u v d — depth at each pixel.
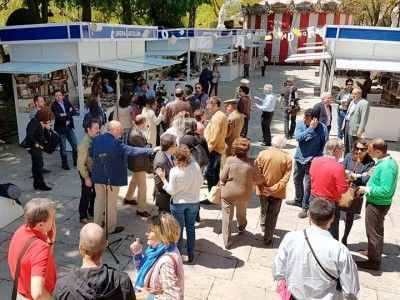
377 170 4.75
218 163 6.93
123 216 6.43
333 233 4.96
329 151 4.78
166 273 2.87
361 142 5.15
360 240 5.89
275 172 5.25
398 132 11.31
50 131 7.61
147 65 11.77
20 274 2.70
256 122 13.53
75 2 19.45
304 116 6.48
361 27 10.92
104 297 2.31
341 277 2.78
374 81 14.47
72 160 9.41
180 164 4.67
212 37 20.16
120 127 5.30
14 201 6.23
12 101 14.41
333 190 4.71
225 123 6.78
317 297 2.82
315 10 32.56
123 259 5.19
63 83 10.60
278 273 2.98
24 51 10.10
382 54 11.12
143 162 6.01
